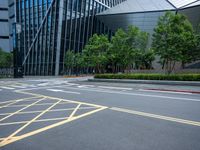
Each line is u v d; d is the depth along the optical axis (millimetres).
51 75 49875
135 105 10383
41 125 7121
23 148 5164
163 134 5938
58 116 8375
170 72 25391
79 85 23531
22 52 56812
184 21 23891
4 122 7648
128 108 9664
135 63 35156
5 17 73062
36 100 12789
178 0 45438
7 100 13078
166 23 23219
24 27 56125
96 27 59719
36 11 52750
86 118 7957
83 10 55656
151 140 5488
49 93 16344
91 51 34125
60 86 22609
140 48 28922
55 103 11531
